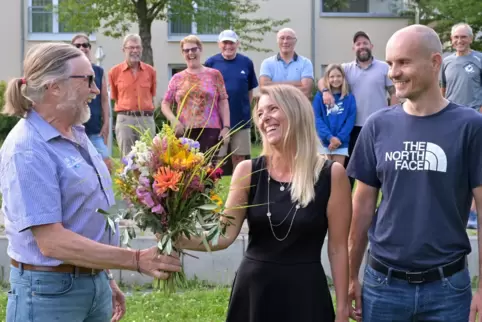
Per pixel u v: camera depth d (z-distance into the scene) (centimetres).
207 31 2322
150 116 928
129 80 911
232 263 661
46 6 2236
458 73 845
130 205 313
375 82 839
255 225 354
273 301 347
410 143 347
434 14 2211
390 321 354
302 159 350
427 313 348
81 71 318
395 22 2423
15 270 322
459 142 340
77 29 2147
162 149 311
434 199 342
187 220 312
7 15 2369
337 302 355
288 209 348
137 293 633
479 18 2106
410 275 346
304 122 352
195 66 834
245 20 2212
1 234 701
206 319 557
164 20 2234
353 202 376
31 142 312
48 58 313
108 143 882
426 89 344
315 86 1916
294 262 347
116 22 2147
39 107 320
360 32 848
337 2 2425
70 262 309
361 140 367
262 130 361
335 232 354
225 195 401
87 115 329
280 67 907
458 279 345
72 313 324
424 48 339
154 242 638
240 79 894
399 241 348
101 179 334
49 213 307
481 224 344
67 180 318
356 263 377
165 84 2411
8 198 312
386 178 353
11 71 2377
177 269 319
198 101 809
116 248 312
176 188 302
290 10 2416
